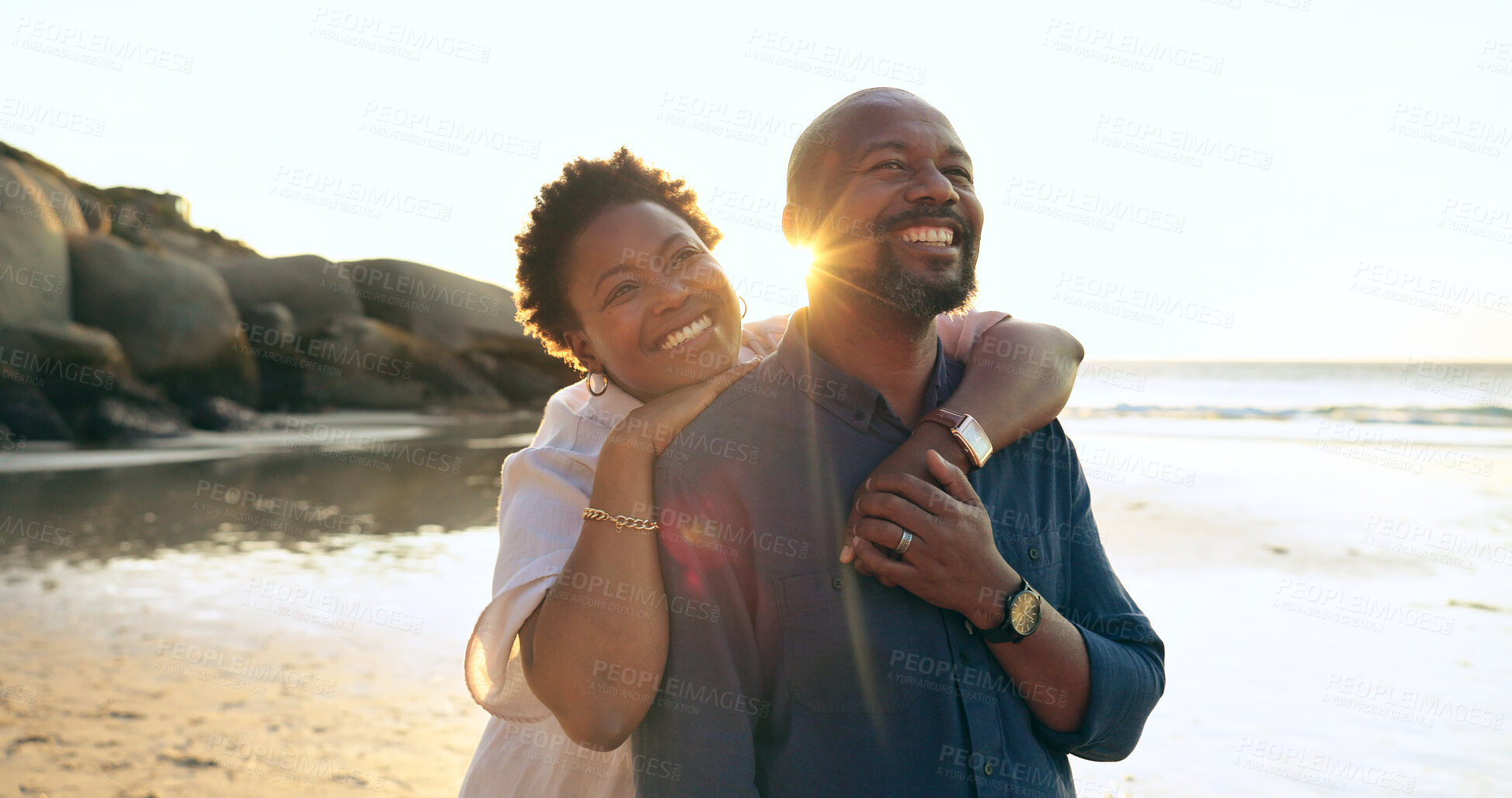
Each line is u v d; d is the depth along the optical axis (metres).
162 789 4.14
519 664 1.86
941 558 1.51
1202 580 7.75
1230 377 42.59
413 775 4.32
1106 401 31.95
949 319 2.06
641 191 2.13
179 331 21.03
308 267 27.47
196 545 9.10
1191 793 4.13
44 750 4.54
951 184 1.61
